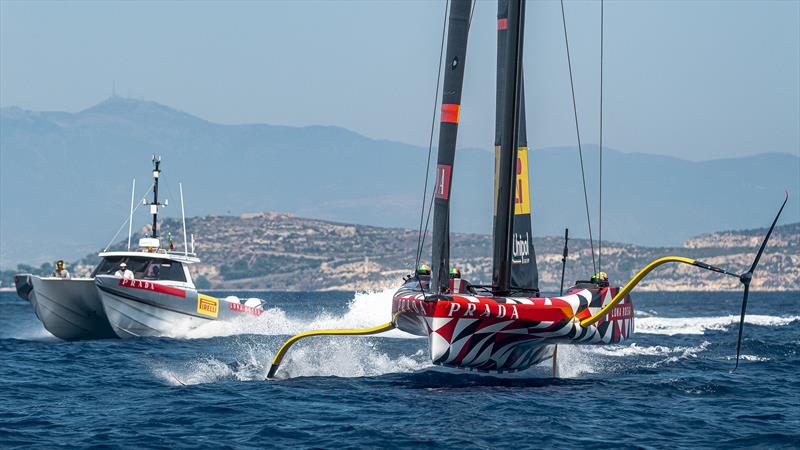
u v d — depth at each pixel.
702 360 83.19
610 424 50.97
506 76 61.72
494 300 57.72
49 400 58.66
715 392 62.44
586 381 66.75
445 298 56.84
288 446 45.66
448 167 57.72
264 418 51.97
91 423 51.00
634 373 72.44
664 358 85.00
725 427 50.53
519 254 66.00
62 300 98.19
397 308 61.06
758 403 58.09
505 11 68.00
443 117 57.84
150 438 47.34
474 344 58.41
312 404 56.16
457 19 57.41
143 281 99.50
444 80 57.88
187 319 105.00
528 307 58.09
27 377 69.25
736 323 154.75
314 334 65.69
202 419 51.88
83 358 82.38
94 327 101.62
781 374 72.81
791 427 50.56
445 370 71.56
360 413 53.31
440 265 57.72
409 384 64.19
